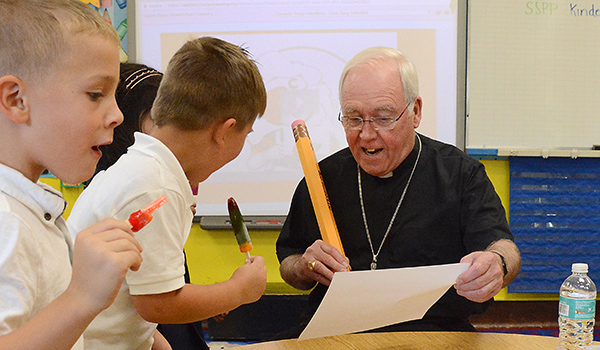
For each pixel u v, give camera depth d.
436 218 1.52
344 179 1.62
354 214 1.58
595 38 2.97
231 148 1.05
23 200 0.63
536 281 2.96
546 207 2.96
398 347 1.01
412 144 1.55
